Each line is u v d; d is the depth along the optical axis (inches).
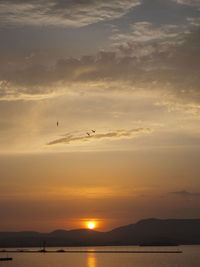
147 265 7598.4
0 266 7819.9
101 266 7534.5
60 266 7632.9
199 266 7121.1
